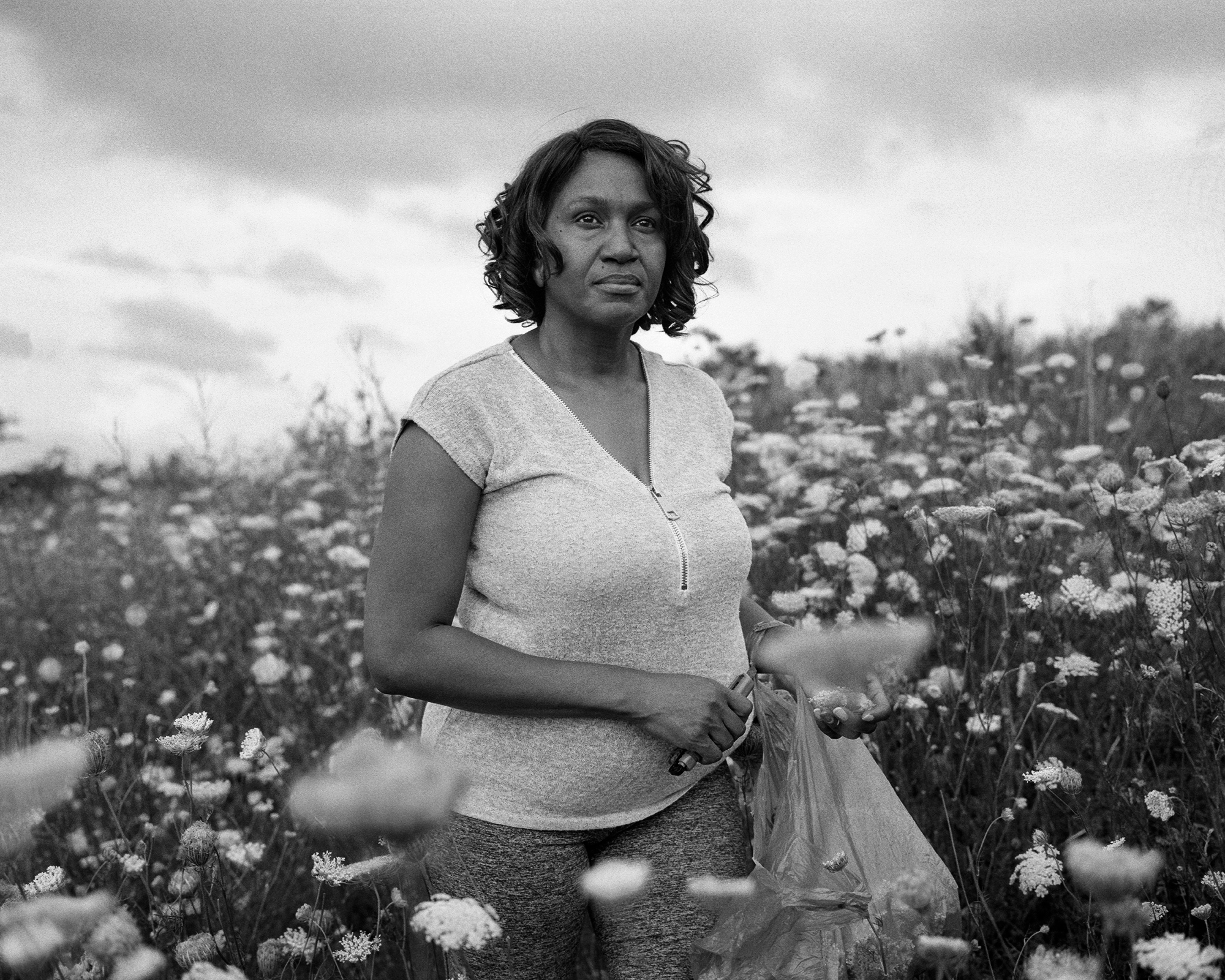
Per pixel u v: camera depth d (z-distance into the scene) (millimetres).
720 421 2193
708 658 1965
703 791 2014
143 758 3520
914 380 7109
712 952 1842
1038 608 3283
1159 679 2725
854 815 2037
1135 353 6703
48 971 1728
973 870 2264
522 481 1891
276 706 4473
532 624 1874
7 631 5820
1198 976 1345
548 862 1895
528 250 2020
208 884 2268
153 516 7727
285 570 6031
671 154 1985
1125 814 2535
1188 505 2676
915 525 3660
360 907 2994
